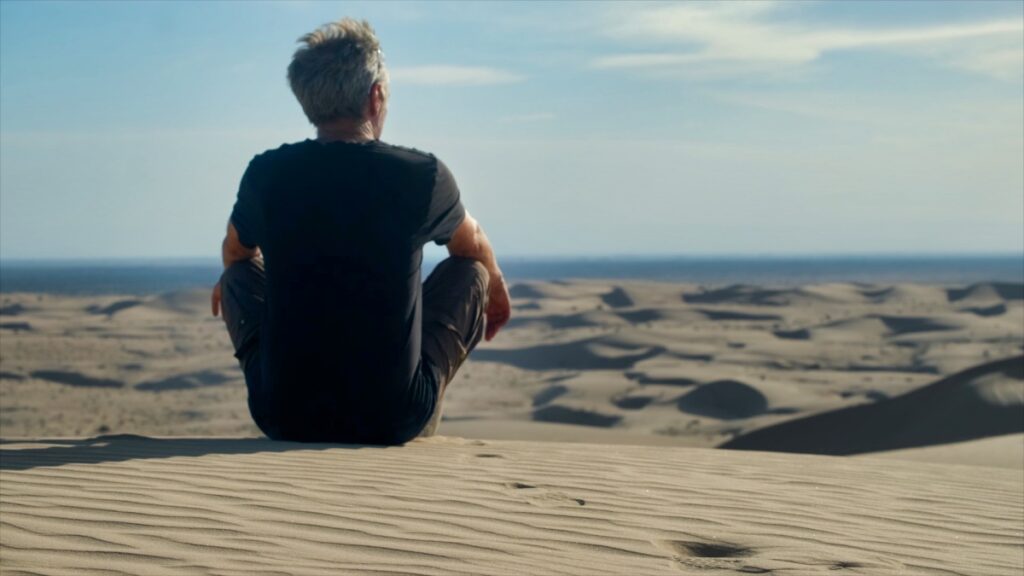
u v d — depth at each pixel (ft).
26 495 12.29
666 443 85.15
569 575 9.98
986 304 241.14
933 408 69.72
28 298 354.95
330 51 15.57
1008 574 10.73
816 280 578.25
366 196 15.15
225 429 97.81
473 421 100.78
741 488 14.40
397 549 10.59
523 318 233.35
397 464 14.52
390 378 15.43
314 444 15.80
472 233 17.11
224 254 17.66
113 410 113.80
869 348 165.89
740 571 10.37
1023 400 66.44
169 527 11.10
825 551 11.23
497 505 12.49
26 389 132.16
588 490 13.57
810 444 71.00
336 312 15.23
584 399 118.42
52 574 9.50
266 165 15.46
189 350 176.65
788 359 152.25
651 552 10.88
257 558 10.15
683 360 152.76
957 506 14.15
